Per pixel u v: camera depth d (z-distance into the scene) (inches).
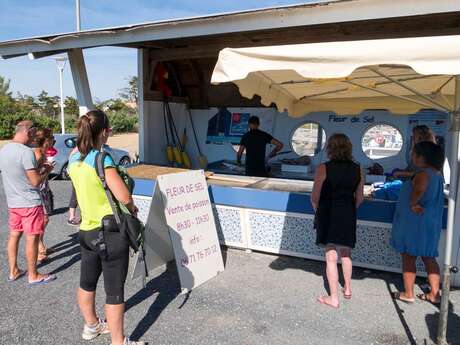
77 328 124.7
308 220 174.2
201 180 166.9
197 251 157.9
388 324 129.0
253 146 235.0
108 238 102.0
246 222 186.9
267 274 166.9
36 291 150.1
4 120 1026.1
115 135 1168.2
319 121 257.6
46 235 221.8
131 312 135.5
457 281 152.7
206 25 170.1
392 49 92.1
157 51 238.2
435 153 133.0
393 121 240.8
